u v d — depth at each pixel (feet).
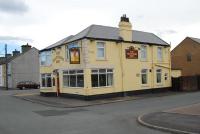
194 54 153.28
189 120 46.03
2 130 44.88
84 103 84.17
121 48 100.58
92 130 43.06
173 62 162.09
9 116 61.21
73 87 97.81
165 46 117.39
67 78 102.32
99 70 94.38
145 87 107.45
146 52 109.50
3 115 63.10
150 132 40.37
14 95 122.42
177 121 45.75
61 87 105.91
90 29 98.89
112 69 97.91
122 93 99.60
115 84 97.91
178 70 130.41
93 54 93.20
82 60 92.99
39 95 117.70
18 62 191.83
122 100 89.04
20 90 160.76
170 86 118.52
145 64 108.27
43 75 115.65
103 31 101.45
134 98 93.45
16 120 55.16
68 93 101.19
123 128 43.98
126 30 102.58
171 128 40.63
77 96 95.61
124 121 50.80
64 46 103.30
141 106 72.90
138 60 105.81
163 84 115.14
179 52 159.74
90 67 91.81
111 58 97.71
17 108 76.74
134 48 104.68
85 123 49.83
